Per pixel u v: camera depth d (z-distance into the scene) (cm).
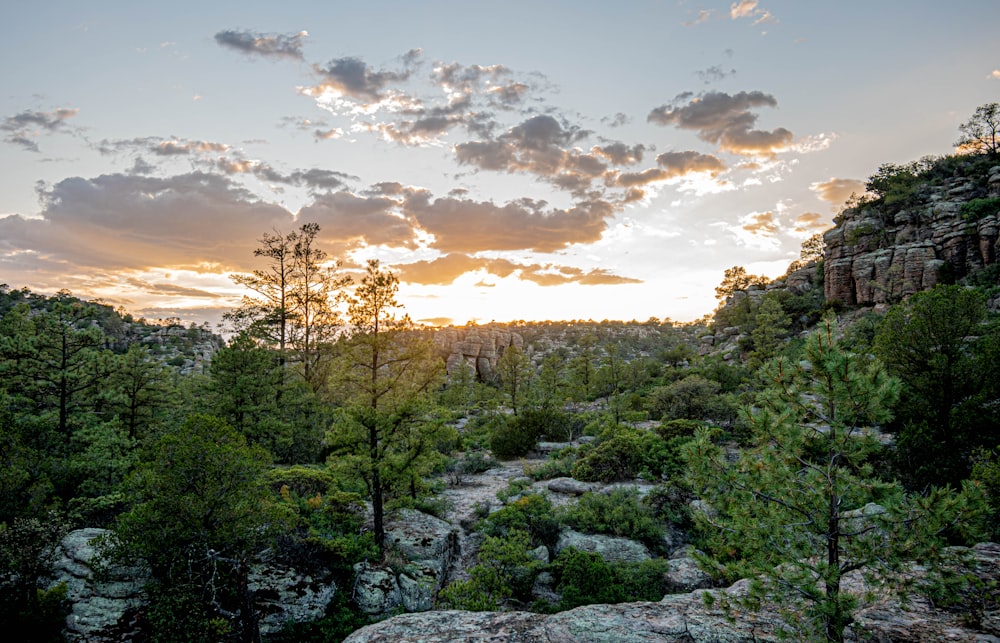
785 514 619
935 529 541
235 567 1324
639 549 1909
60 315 2241
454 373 7581
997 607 633
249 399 2472
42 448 1962
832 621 539
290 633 1384
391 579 1641
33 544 1398
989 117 7094
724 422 3575
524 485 2864
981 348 1933
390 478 1850
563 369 7912
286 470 2166
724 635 630
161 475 1288
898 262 5888
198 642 1218
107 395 2323
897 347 2075
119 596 1319
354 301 1933
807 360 621
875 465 1961
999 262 4997
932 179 6975
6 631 1221
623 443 2872
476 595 1493
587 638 636
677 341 15112
